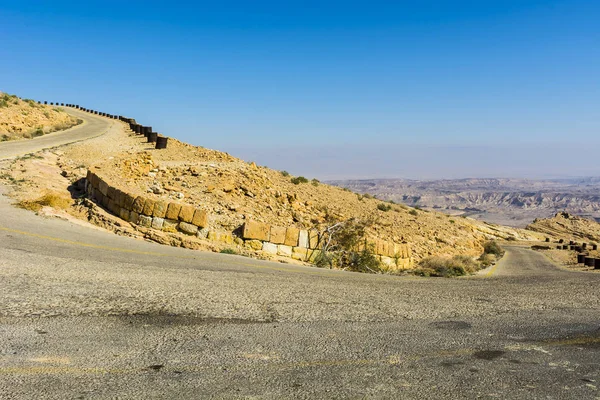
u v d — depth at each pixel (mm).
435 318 7316
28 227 15320
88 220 18531
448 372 4848
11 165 25016
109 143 40031
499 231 89938
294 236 20203
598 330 6648
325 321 6836
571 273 22125
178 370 4680
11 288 7625
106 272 9836
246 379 4508
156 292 8219
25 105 57406
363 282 11773
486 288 11469
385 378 4637
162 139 37531
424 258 29500
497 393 4320
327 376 4645
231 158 37031
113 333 5738
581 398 4242
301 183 38281
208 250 17375
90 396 4023
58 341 5328
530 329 6656
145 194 19703
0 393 3990
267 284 10023
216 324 6379
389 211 41344
